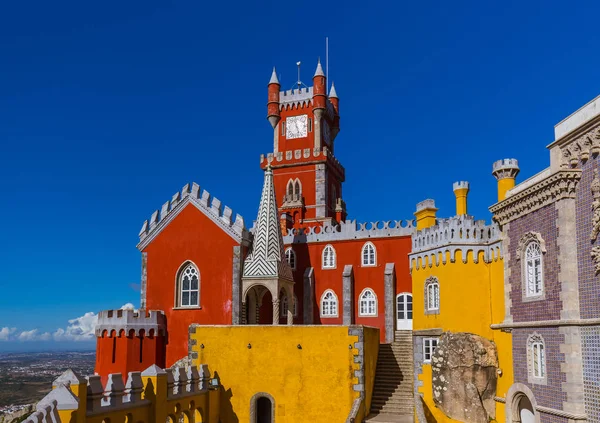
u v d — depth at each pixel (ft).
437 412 122.21
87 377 84.58
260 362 122.52
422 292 138.21
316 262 176.14
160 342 153.69
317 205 217.56
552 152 97.25
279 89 233.76
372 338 133.18
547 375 93.76
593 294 85.05
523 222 104.47
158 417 98.78
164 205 162.61
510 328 107.45
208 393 118.62
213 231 155.74
